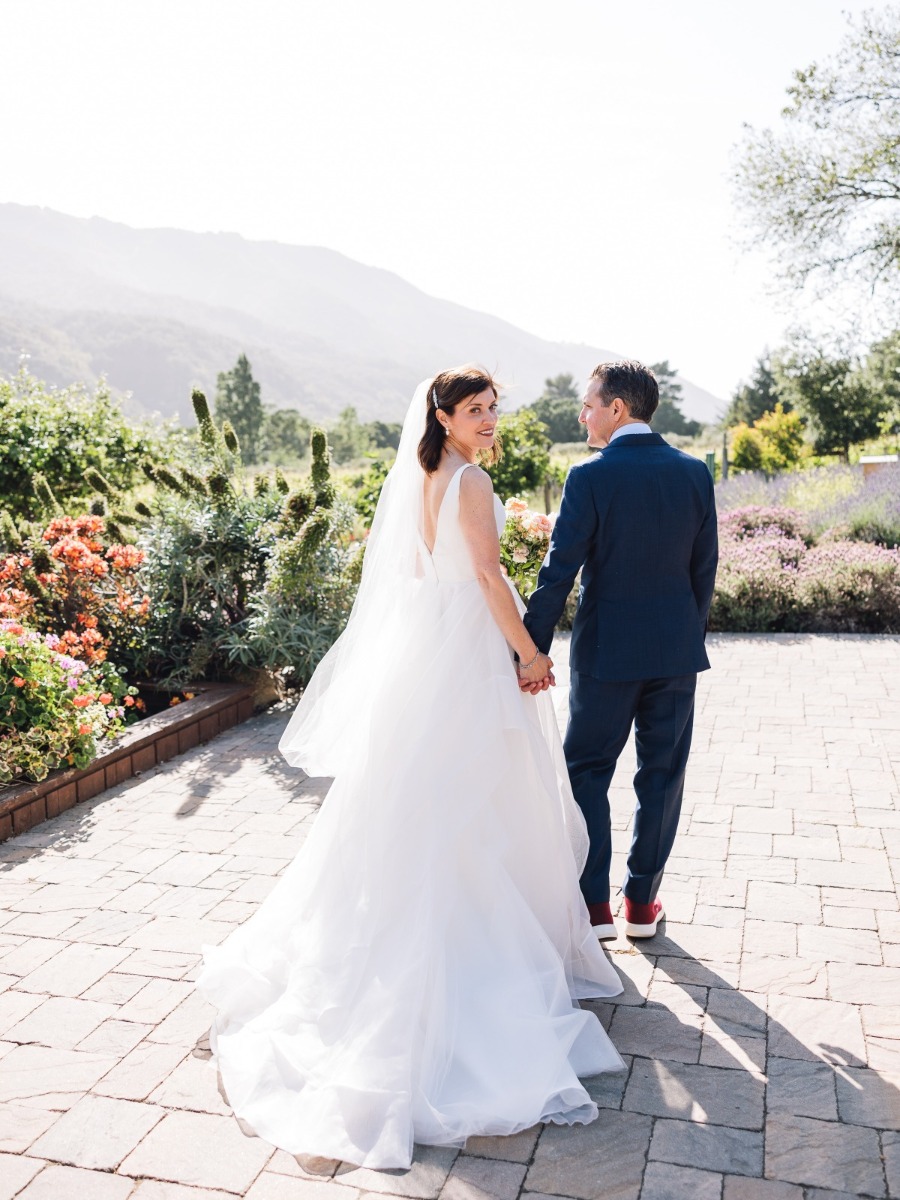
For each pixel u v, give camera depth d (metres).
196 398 6.83
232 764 5.18
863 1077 2.44
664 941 3.17
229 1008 2.76
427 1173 2.16
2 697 4.49
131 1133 2.31
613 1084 2.45
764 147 19.75
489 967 2.62
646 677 2.93
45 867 3.88
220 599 6.46
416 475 2.90
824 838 3.92
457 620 2.79
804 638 7.96
